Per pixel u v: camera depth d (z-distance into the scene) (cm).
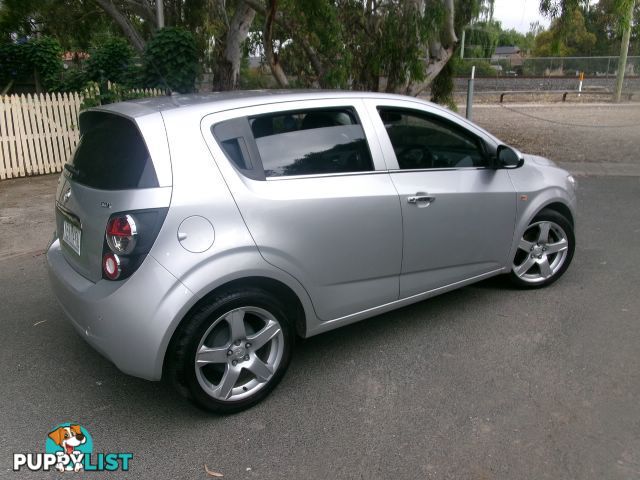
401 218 359
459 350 379
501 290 478
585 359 363
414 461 272
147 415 314
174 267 277
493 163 419
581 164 1056
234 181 299
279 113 327
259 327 324
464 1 1038
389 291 370
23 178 938
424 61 923
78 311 301
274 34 844
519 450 278
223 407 306
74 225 323
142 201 277
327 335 406
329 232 328
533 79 2991
